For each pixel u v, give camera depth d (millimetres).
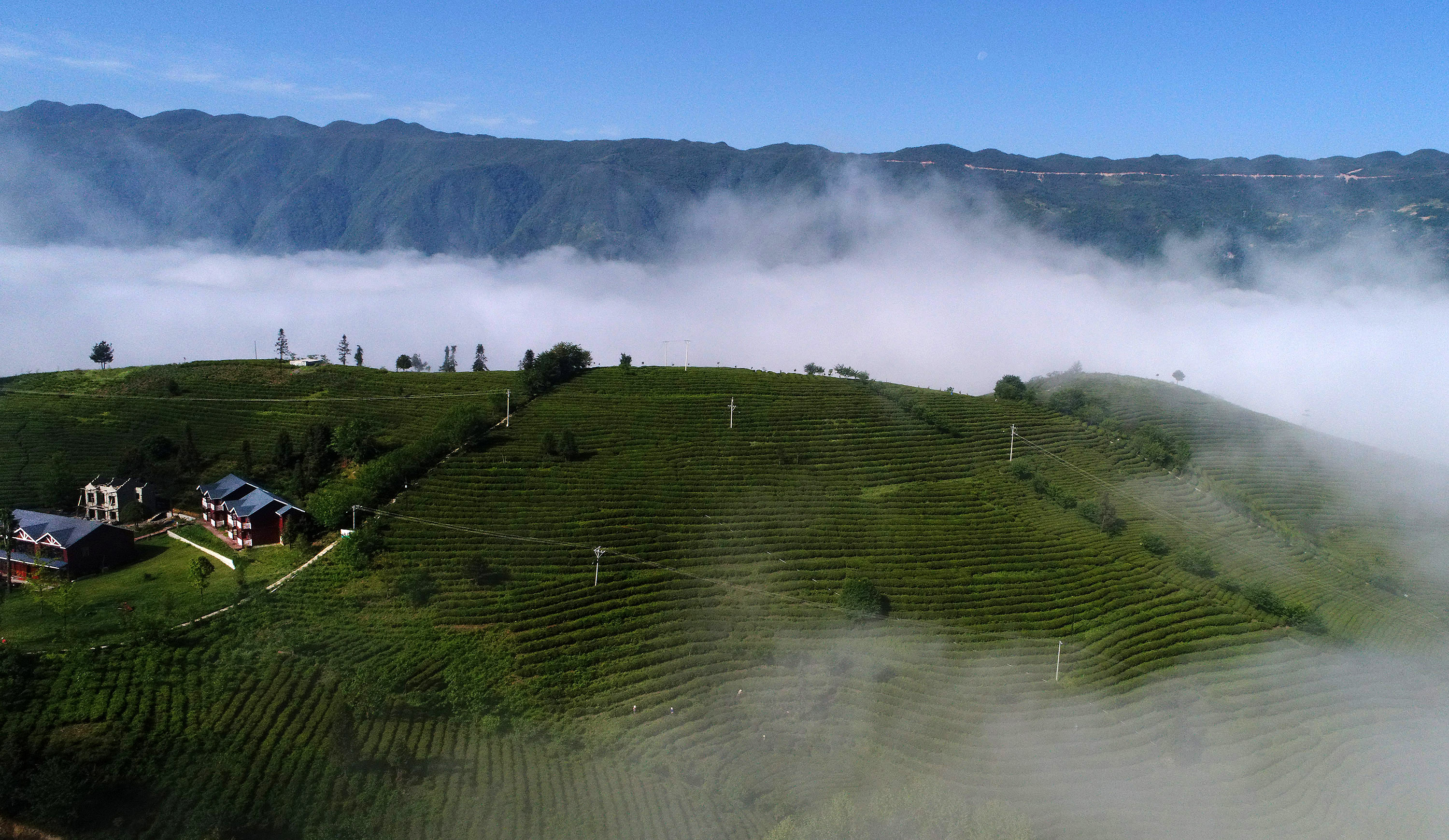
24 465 119938
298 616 83625
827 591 95000
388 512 102438
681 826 59844
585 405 144625
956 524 114375
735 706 75500
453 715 71000
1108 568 104625
